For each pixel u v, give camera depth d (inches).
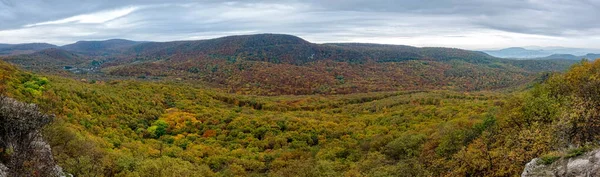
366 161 1585.9
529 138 874.1
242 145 2230.6
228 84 6737.2
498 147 987.3
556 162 656.4
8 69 2069.4
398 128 2482.8
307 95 5477.4
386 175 1299.2
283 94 5748.0
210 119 2728.8
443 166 1115.3
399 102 3880.4
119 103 2433.6
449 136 1427.2
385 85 6742.1
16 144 658.2
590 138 752.3
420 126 2362.2
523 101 1352.1
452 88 6466.5
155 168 1290.6
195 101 3526.1
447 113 2694.4
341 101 4483.3
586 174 583.8
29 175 637.9
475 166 928.9
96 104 2182.6
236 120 2736.2
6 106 685.9
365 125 2819.9
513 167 818.8
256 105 4030.5
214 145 2161.7
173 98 3388.3
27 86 1867.6
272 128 2564.0
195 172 1421.0
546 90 1358.3
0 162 618.2
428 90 5585.6
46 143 784.3
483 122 1393.9
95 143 1370.6
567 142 789.9
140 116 2450.8
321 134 2522.1
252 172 1704.0
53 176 715.4
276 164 1770.4
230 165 1706.4
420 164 1301.7
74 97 2059.5
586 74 1306.6
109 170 1196.5
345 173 1469.0
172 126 2461.9
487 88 6520.7
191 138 2283.5
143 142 1990.7
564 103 1015.6
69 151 1086.4
